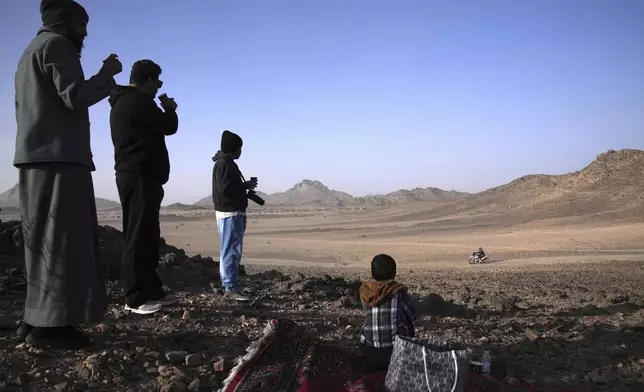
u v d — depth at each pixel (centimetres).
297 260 4306
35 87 441
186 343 525
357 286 944
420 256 4509
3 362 436
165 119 571
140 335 534
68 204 449
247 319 630
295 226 11006
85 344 482
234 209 729
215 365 465
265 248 5584
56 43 443
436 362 390
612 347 594
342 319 670
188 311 611
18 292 680
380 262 475
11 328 511
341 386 416
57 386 411
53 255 445
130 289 591
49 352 459
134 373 450
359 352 509
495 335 655
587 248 4656
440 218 11031
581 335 656
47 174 445
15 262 788
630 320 751
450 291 1183
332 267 3241
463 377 385
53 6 464
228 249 734
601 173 10275
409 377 393
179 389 426
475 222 8788
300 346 472
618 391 477
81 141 459
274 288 897
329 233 8356
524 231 6575
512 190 12200
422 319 732
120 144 565
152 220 586
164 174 588
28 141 438
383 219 12125
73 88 430
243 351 520
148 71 579
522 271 2486
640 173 9706
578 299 1026
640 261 3139
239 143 742
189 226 11831
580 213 8206
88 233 462
